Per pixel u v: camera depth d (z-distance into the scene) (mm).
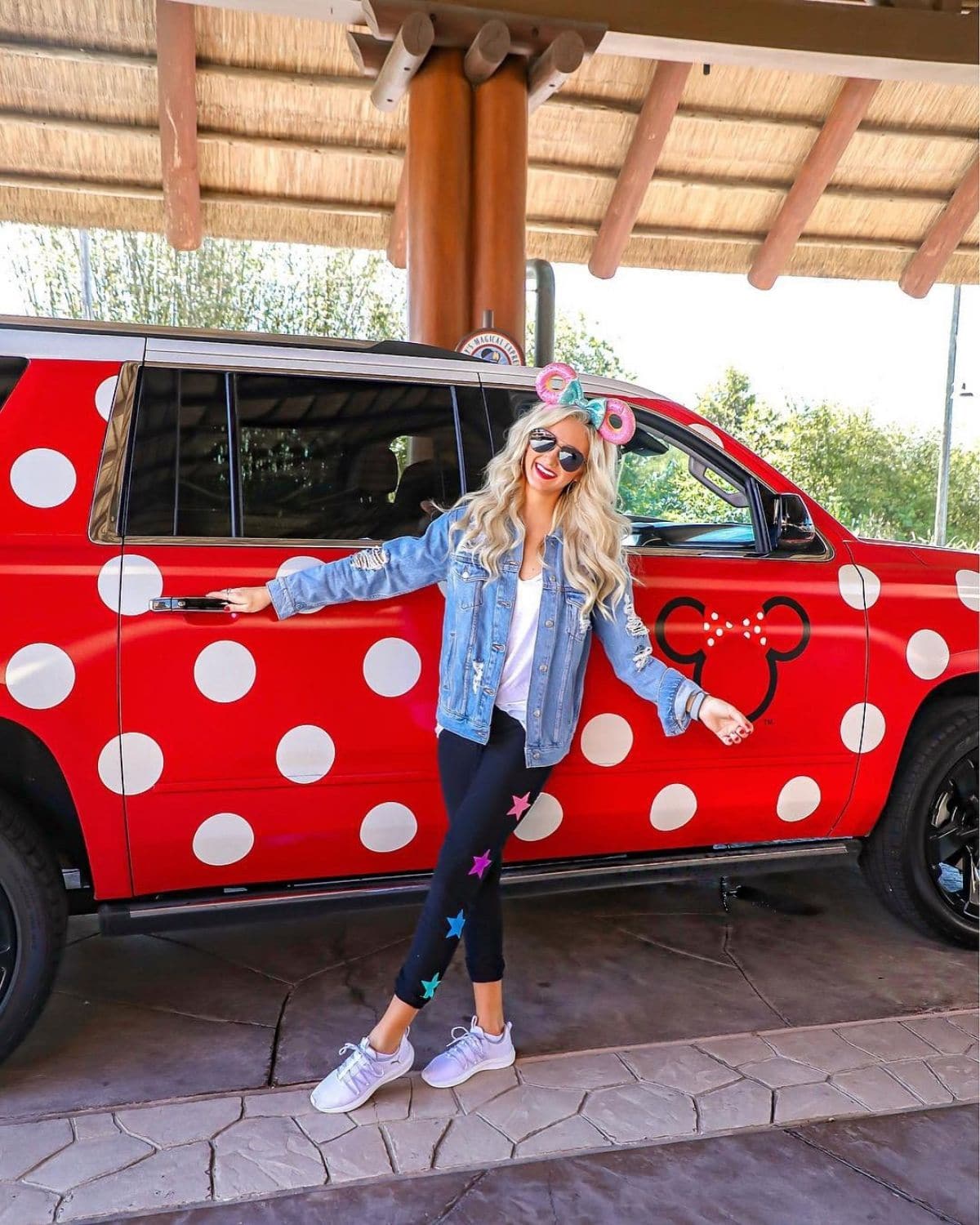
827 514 3115
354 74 7500
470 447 2736
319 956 3129
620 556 2330
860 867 3332
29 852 2297
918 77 6664
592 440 2242
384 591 2348
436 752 2568
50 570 2279
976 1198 2045
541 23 5848
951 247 9570
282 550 2484
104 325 2496
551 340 8281
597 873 2838
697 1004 2852
